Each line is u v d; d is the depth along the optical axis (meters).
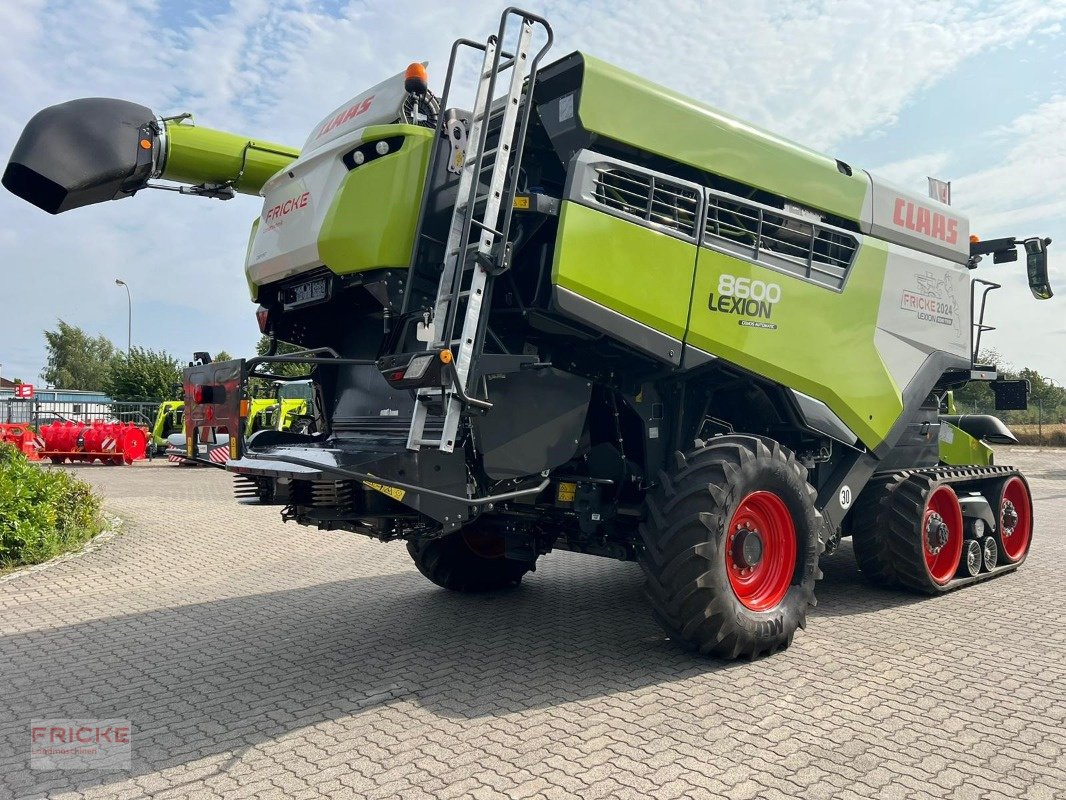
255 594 6.44
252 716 3.74
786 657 4.61
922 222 6.23
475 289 3.79
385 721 3.66
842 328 5.38
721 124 4.84
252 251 5.11
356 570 7.47
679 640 4.49
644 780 3.02
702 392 5.13
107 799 2.93
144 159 5.56
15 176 5.29
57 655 4.78
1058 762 3.18
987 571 7.00
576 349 4.65
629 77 4.42
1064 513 12.52
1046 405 44.91
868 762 3.18
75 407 27.33
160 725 3.65
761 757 3.22
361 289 4.51
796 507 4.78
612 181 4.29
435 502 3.82
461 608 5.93
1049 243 7.32
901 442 6.65
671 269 4.38
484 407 3.77
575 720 3.64
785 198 5.15
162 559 7.99
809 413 5.17
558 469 4.81
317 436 5.18
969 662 4.51
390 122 4.46
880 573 6.28
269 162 6.00
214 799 2.92
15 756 3.33
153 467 20.91
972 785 2.98
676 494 4.38
